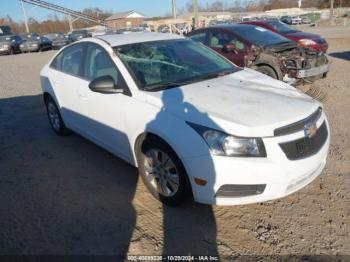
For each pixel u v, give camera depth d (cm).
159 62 382
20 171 421
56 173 410
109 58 375
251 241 280
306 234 285
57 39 2912
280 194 278
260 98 316
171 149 300
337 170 380
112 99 359
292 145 274
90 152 467
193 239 285
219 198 279
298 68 646
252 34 743
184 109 296
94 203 342
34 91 909
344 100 640
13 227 311
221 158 268
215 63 417
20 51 2653
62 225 310
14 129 583
